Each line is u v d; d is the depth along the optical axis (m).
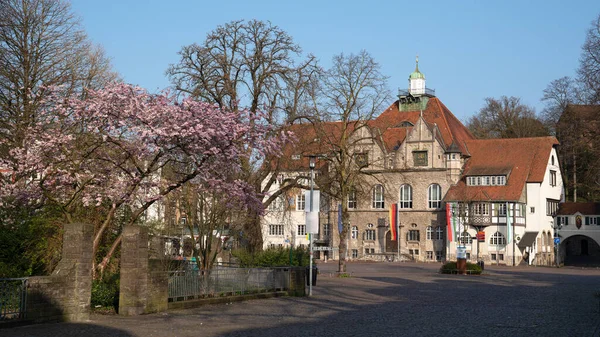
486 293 34.56
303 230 93.00
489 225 81.69
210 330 18.64
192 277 25.69
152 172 25.83
